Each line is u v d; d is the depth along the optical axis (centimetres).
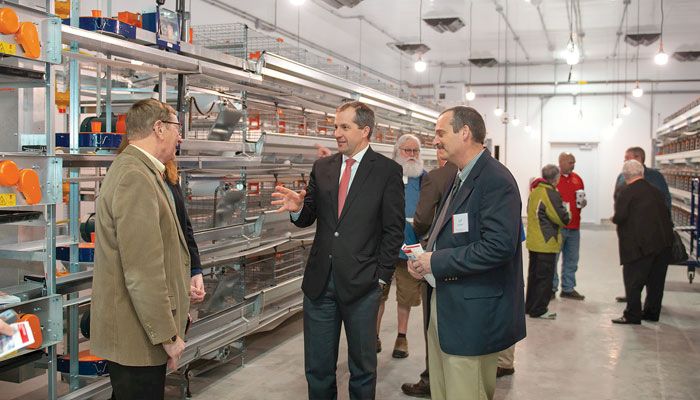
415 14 1109
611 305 625
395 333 503
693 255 745
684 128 1023
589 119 1700
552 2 1027
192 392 361
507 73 1712
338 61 1448
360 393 301
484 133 242
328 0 770
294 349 453
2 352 196
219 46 407
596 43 1389
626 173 542
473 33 1289
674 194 1050
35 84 243
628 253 540
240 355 411
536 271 567
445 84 1449
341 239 297
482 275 231
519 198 233
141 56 299
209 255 354
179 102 349
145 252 205
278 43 523
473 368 233
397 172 306
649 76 1608
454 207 240
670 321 559
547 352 462
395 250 303
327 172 311
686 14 1105
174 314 221
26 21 242
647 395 374
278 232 464
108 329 212
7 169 219
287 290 458
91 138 281
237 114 400
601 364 434
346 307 298
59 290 261
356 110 300
